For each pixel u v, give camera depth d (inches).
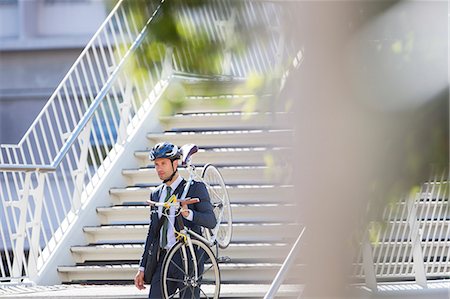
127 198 863.7
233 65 230.8
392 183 213.6
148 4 215.2
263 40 209.8
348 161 203.2
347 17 201.9
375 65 212.4
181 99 234.8
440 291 716.0
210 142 895.1
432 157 218.2
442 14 224.1
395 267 767.1
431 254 804.0
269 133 234.4
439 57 222.4
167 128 927.7
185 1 212.4
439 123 220.1
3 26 1396.4
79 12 1348.4
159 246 591.8
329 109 202.1
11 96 1364.4
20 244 784.3
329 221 201.5
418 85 219.1
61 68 1358.3
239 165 873.5
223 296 694.5
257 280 768.9
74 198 837.8
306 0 199.5
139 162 896.3
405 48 220.5
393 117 213.0
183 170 848.3
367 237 253.1
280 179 232.5
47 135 1347.2
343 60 201.3
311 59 201.0
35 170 786.8
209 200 599.8
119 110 880.3
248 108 226.5
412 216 750.5
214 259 606.9
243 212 820.0
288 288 700.0
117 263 817.5
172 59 227.3
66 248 816.3
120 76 889.5
